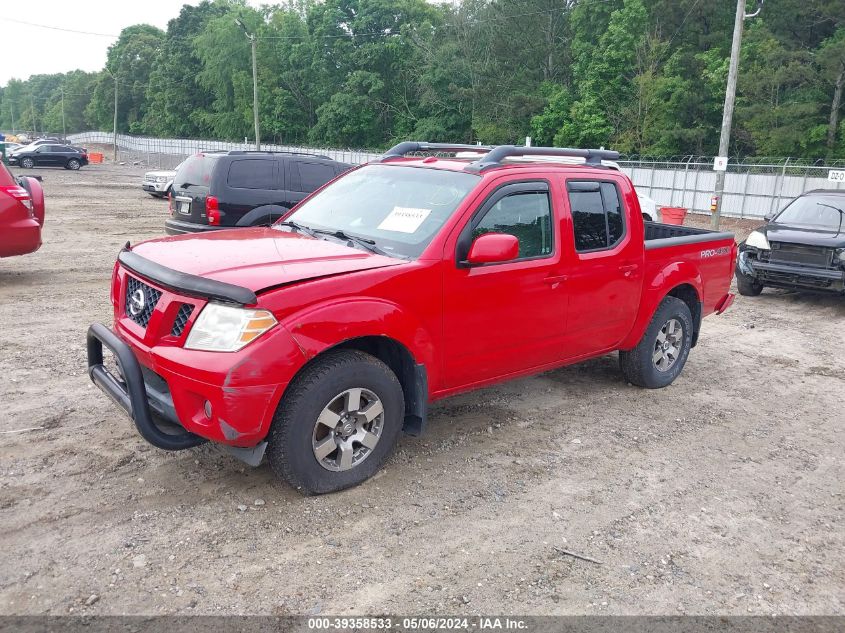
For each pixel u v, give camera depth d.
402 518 3.84
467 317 4.39
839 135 41.41
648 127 47.28
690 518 4.06
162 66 101.56
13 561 3.26
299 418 3.70
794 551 3.79
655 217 16.12
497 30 58.75
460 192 4.51
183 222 11.09
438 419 5.32
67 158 46.88
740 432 5.45
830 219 11.20
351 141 72.25
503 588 3.29
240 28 82.12
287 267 3.82
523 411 5.59
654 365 6.19
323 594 3.16
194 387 3.49
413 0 72.25
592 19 52.34
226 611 3.01
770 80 40.88
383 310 3.90
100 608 2.98
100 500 3.83
